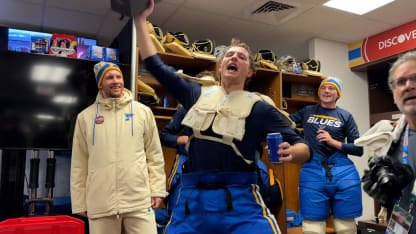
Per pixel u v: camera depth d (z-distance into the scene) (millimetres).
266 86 4309
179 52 3641
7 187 2701
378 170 1081
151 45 1356
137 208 1923
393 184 1040
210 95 1353
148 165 2139
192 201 1258
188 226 1252
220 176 1243
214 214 1212
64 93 2643
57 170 2924
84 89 2697
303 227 2916
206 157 1273
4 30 2814
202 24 4539
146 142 2160
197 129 1282
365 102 5391
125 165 1941
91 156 1966
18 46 2695
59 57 2666
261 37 5035
